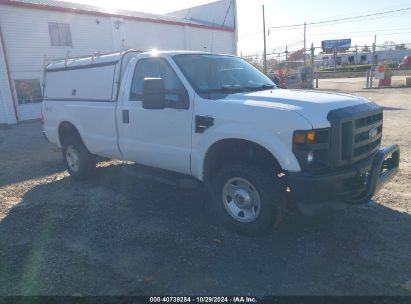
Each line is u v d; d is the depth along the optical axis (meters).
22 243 4.29
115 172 7.17
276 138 3.74
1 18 17.34
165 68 4.88
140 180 6.59
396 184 5.83
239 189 4.21
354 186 3.90
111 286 3.38
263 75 5.65
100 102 5.80
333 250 3.88
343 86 27.83
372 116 4.27
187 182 4.75
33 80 18.73
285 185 4.10
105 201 5.59
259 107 3.91
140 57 5.26
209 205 5.27
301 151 3.63
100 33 21.61
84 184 6.53
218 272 3.55
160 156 4.97
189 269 3.62
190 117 4.47
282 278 3.41
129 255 3.92
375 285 3.26
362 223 4.47
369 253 3.79
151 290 3.31
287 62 33.41
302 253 3.84
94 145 6.09
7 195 6.13
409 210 4.82
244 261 3.72
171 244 4.12
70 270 3.66
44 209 5.36
